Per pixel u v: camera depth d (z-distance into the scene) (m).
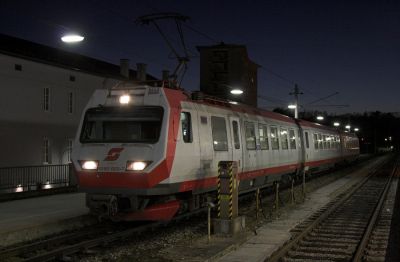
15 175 22.14
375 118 141.38
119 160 11.79
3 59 22.22
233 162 11.94
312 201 19.28
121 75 32.03
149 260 9.35
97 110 12.66
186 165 12.55
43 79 24.64
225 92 67.31
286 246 10.59
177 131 12.18
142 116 12.12
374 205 18.75
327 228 13.55
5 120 22.31
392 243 11.69
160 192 11.77
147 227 12.45
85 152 12.27
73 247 9.89
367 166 51.62
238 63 67.44
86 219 13.61
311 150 27.50
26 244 10.92
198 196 13.96
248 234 12.07
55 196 19.39
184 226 13.29
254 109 18.88
